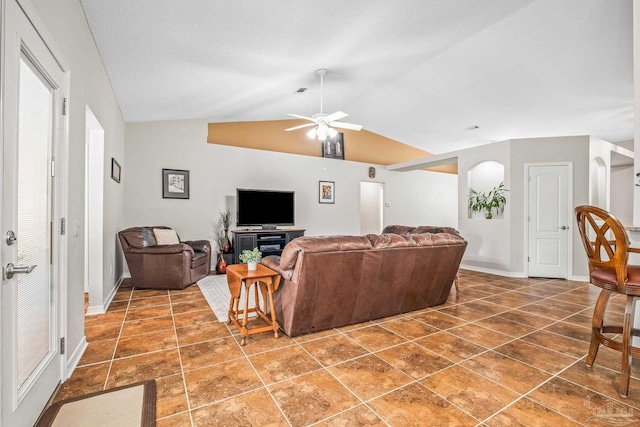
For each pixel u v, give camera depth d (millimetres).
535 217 5238
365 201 7855
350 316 2873
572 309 3455
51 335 1795
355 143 7621
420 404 1728
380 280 2885
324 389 1870
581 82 4410
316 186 6973
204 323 2977
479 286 4551
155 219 5258
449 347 2451
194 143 5594
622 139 6773
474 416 1625
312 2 2494
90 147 3217
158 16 2402
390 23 3084
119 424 1559
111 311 3328
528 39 3670
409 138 7961
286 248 2527
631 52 3703
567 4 3109
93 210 3244
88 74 2523
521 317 3168
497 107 5473
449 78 4773
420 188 8609
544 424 1562
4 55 1222
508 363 2195
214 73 3582
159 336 2660
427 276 3215
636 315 2279
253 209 5980
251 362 2203
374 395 1811
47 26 1665
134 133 5137
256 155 6238
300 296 2527
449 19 3223
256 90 4406
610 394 1820
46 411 1650
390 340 2580
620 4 3031
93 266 3234
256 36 2875
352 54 3668
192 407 1698
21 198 1469
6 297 1277
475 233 5859
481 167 6227
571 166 5086
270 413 1651
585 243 2086
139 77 3488
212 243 5730
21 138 1464
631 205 7039
